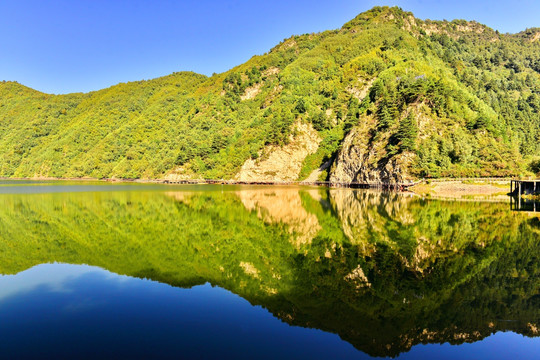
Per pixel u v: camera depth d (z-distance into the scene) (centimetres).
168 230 4928
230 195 9844
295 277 2969
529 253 3616
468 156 10475
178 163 18688
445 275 3008
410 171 10531
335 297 2545
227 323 2088
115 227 5141
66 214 6303
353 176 13388
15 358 1664
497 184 9500
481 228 4772
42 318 2100
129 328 1988
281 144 16200
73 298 2423
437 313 2309
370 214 6053
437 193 9306
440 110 11738
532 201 7619
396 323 2148
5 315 2138
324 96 18412
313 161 16212
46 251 3772
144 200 8538
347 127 15588
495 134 11725
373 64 18325
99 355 1702
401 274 3028
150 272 3066
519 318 2236
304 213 6316
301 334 1975
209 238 4431
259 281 2867
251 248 3934
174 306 2316
